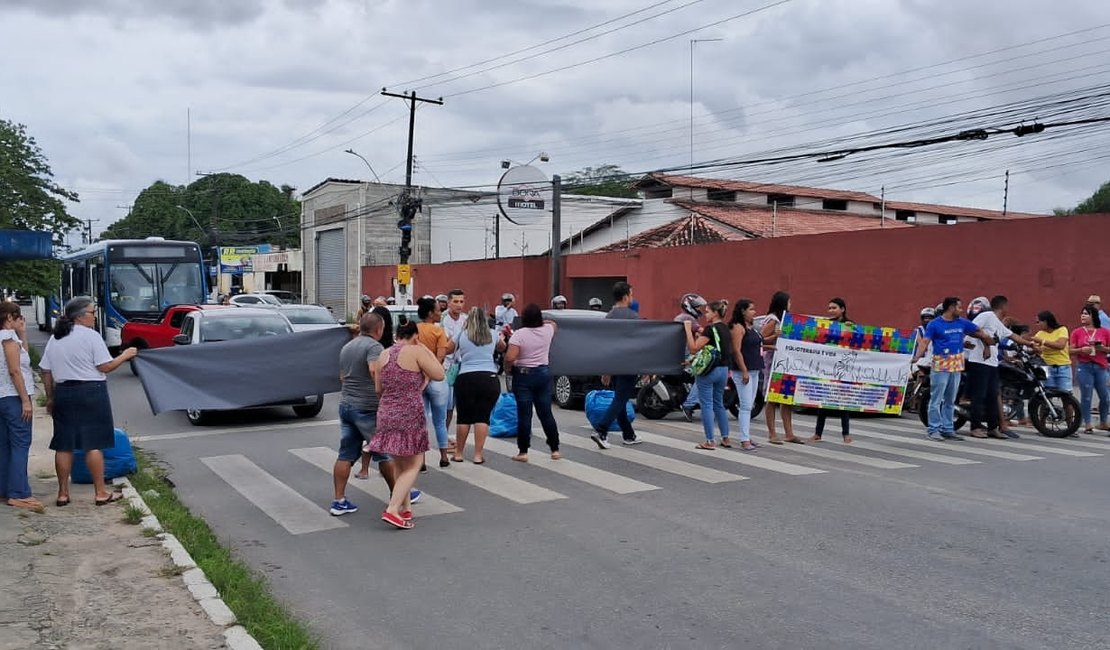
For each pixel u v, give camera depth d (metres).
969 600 5.79
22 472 8.06
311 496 8.93
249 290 71.00
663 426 13.45
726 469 10.03
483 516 8.04
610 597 5.94
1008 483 9.28
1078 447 11.81
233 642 4.99
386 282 47.44
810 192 49.78
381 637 5.33
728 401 14.52
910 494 8.74
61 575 6.14
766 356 14.36
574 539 7.28
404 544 7.21
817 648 5.07
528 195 38.34
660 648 5.10
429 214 53.81
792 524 7.65
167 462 10.73
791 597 5.88
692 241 34.50
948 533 7.34
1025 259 19.47
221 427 13.65
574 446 11.57
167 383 9.59
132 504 8.01
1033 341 13.37
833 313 12.29
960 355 12.21
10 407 7.99
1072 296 18.59
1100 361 13.38
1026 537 7.22
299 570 6.59
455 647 5.17
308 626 5.47
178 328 20.89
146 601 5.64
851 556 6.74
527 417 10.46
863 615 5.55
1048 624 5.38
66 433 8.08
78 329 8.13
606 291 34.38
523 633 5.36
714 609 5.69
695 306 12.42
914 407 15.41
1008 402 13.12
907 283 22.11
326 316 22.03
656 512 8.10
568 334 11.47
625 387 11.48
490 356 10.27
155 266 26.14
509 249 54.59
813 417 15.15
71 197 26.23
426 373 7.56
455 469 10.07
